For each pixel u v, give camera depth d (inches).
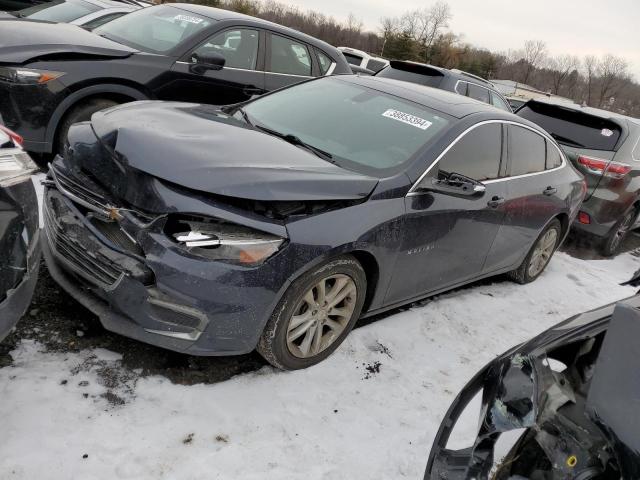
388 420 109.6
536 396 66.8
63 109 179.3
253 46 231.1
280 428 99.6
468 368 135.8
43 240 120.6
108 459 85.0
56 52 177.2
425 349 138.4
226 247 95.7
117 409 94.6
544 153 179.6
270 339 106.1
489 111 154.9
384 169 123.6
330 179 109.2
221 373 109.5
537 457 68.5
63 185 111.0
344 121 140.8
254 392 106.7
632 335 60.9
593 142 252.8
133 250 98.8
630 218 267.7
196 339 98.3
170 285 94.5
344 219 108.0
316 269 106.2
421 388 122.3
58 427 88.2
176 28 219.8
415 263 129.4
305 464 93.5
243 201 98.0
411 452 102.9
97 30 224.2
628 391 58.9
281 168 107.3
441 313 158.7
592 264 253.1
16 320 87.4
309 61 253.4
